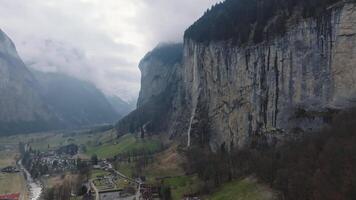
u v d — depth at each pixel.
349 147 167.75
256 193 196.50
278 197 182.00
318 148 190.12
